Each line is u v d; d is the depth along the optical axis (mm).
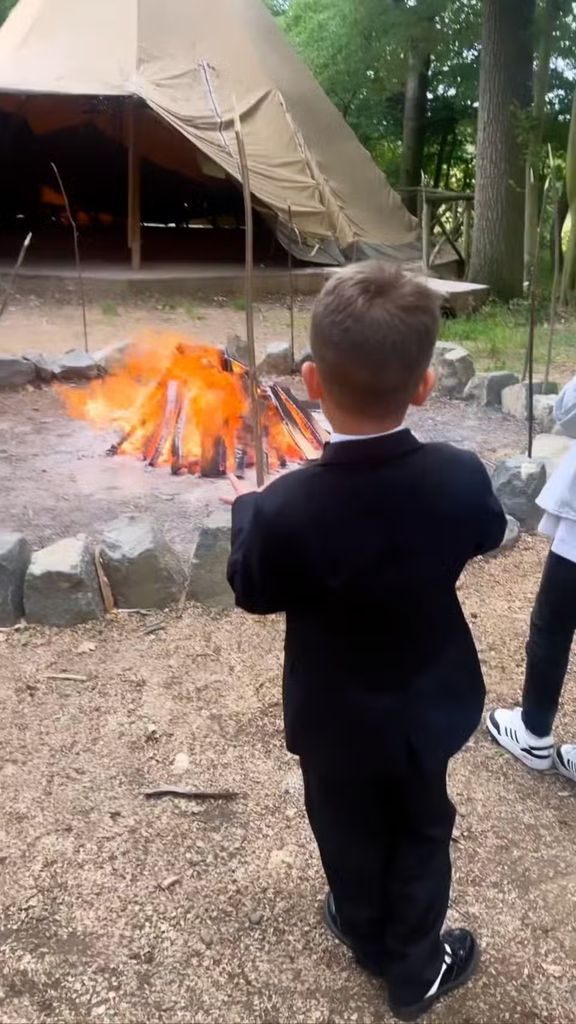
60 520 4367
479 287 11703
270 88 13555
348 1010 1935
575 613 2455
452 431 5984
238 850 2348
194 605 3555
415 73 17547
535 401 6207
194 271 13242
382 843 1814
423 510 1562
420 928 1822
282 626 3439
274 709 2926
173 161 16750
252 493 1664
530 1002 1962
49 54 12594
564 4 12922
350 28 16859
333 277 1547
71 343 9297
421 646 1646
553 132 14844
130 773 2617
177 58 12977
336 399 1546
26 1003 1928
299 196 13266
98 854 2320
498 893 2236
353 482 1548
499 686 3080
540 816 2504
